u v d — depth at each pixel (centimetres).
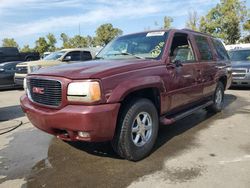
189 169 399
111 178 379
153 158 439
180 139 527
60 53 1345
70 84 375
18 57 1902
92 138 373
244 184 355
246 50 1299
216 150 469
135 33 563
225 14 3512
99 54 554
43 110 402
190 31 588
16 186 367
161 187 353
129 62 435
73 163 429
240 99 933
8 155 470
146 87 421
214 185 354
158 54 481
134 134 425
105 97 371
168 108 485
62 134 399
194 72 551
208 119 668
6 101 1021
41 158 453
